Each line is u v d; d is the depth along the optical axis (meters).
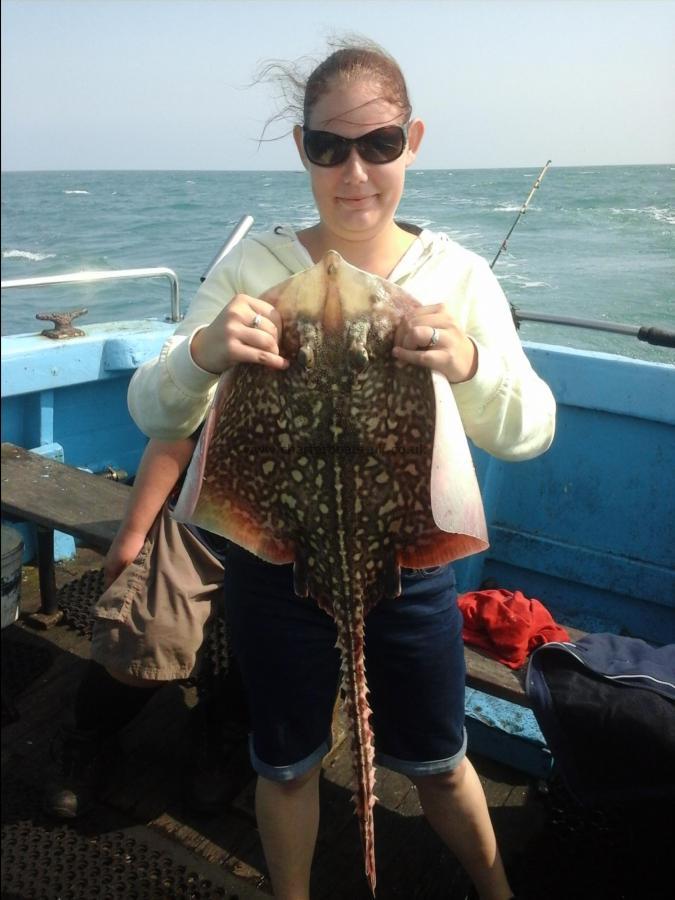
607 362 3.49
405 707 1.86
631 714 2.00
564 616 3.82
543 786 2.70
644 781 2.01
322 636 1.81
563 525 3.82
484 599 2.63
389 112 1.65
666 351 5.90
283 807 1.92
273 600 1.78
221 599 2.58
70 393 4.43
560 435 3.73
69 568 4.10
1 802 2.57
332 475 1.58
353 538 1.62
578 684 2.11
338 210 1.73
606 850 2.29
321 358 1.52
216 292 1.85
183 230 24.09
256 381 1.57
